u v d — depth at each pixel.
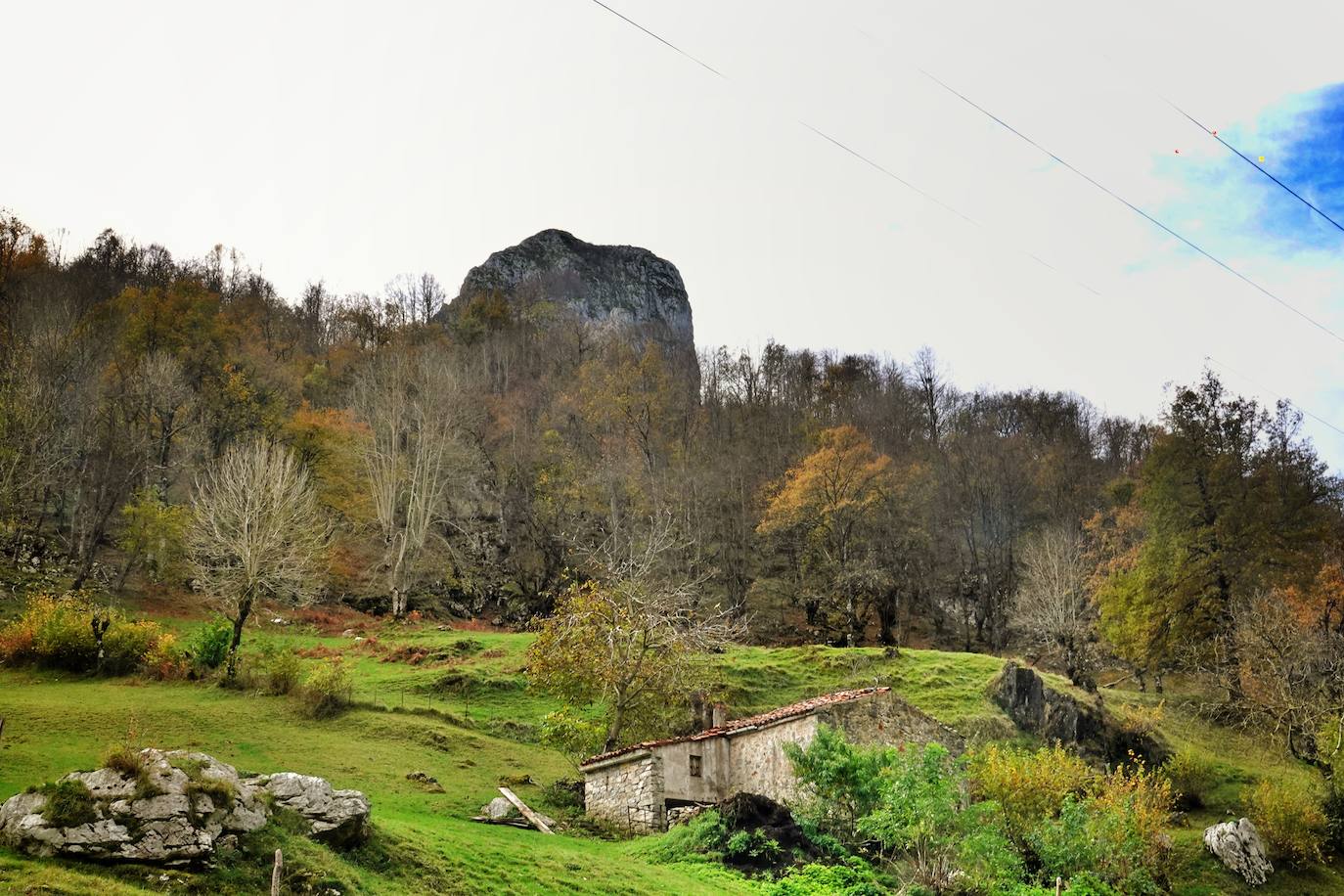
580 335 135.38
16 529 67.19
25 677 46.81
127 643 49.66
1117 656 70.75
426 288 155.00
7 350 75.94
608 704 43.88
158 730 38.66
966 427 116.25
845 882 27.42
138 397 80.25
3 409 67.75
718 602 82.31
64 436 75.19
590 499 91.19
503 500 93.62
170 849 18.56
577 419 106.62
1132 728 55.12
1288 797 43.59
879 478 88.81
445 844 24.50
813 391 126.44
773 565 89.88
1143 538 78.44
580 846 30.02
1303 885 41.00
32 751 31.97
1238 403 74.25
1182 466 71.88
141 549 67.56
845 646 78.00
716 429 109.88
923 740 36.88
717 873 27.58
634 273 193.50
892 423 116.25
